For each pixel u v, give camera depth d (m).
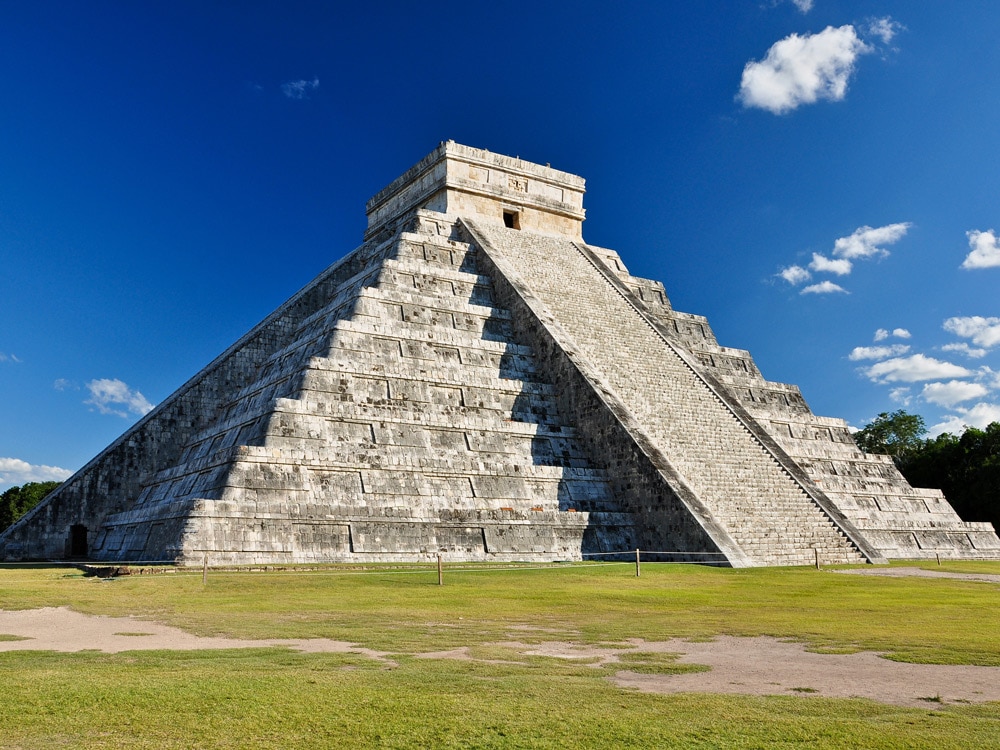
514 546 29.41
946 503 45.06
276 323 41.03
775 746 6.59
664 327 44.16
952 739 6.77
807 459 42.75
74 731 6.71
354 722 7.10
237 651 10.67
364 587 19.36
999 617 15.37
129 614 14.84
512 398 34.97
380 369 32.16
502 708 7.66
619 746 6.56
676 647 11.80
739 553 27.61
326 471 28.53
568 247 47.72
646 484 31.25
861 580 22.81
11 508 71.81
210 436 34.38
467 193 46.53
